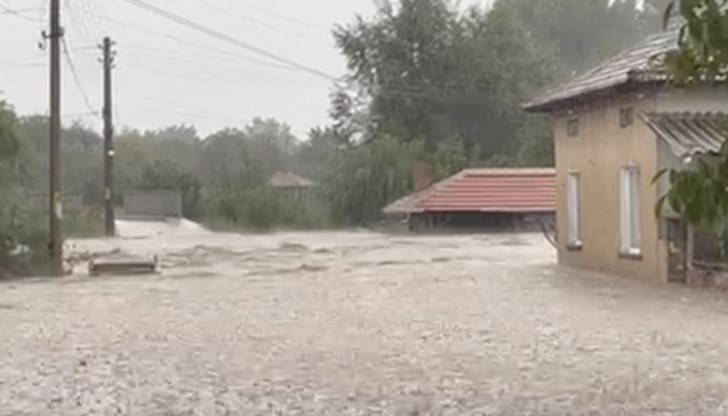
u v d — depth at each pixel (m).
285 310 18.78
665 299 19.59
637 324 15.98
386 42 60.75
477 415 9.62
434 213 51.25
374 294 21.62
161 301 20.98
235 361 12.98
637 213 24.23
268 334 15.48
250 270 29.20
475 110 60.69
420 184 55.88
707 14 3.01
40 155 48.94
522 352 13.35
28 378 11.95
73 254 35.50
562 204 29.09
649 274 23.47
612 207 25.42
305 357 13.20
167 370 12.38
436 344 14.17
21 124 33.78
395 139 57.62
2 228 29.02
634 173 24.38
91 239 46.97
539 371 11.94
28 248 29.50
